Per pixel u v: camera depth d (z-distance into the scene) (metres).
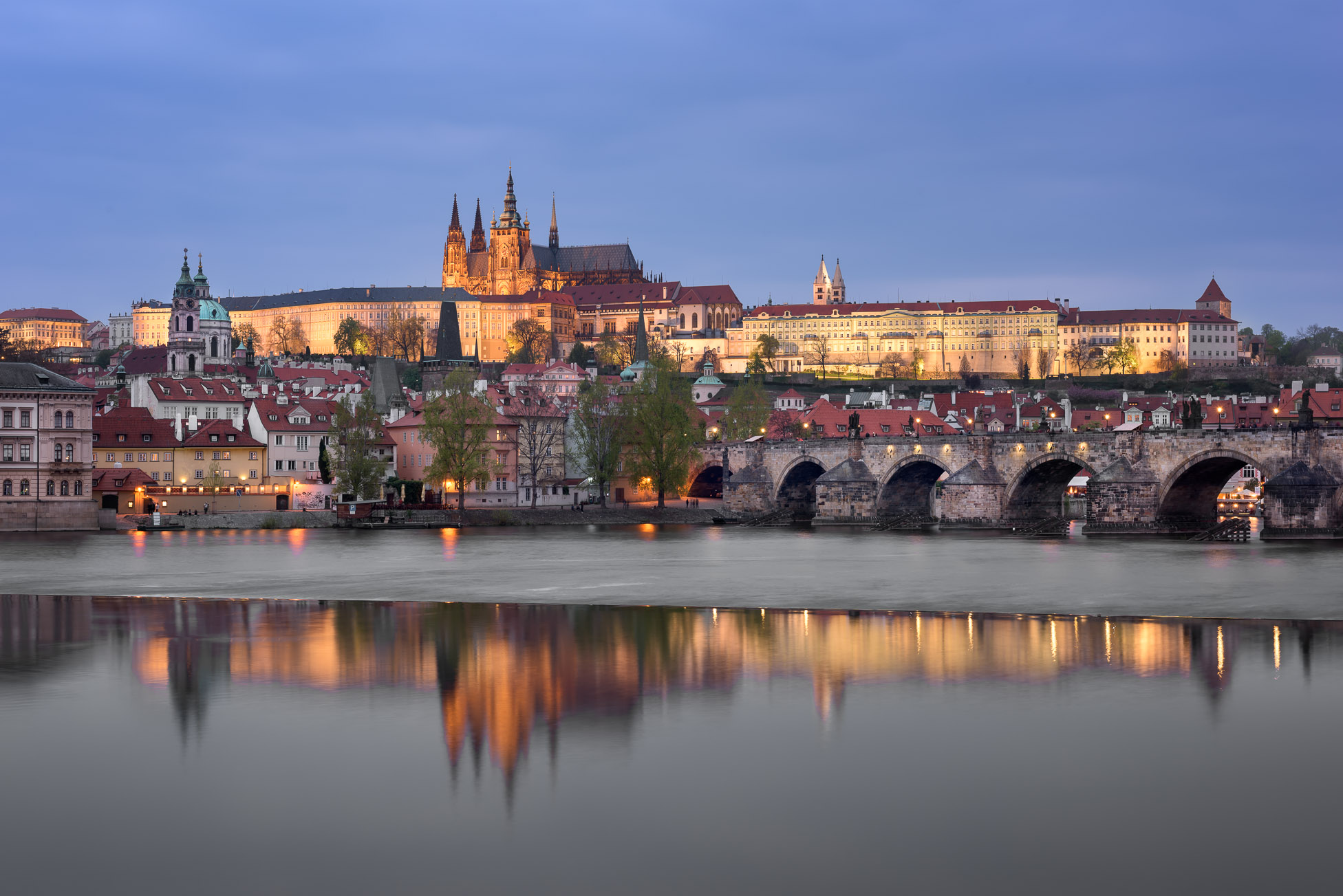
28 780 70.69
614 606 134.62
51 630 117.25
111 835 63.25
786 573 165.38
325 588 149.88
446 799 67.44
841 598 140.38
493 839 62.44
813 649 106.06
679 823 64.19
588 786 69.31
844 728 79.94
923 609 131.25
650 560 185.75
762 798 67.50
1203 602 134.88
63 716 83.56
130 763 73.50
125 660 101.81
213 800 67.50
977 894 56.72
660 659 101.69
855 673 95.88
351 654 104.44
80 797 68.19
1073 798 67.50
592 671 96.94
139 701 87.62
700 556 191.38
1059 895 56.62
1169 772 71.38
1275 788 68.75
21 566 173.25
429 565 176.38
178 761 73.88
